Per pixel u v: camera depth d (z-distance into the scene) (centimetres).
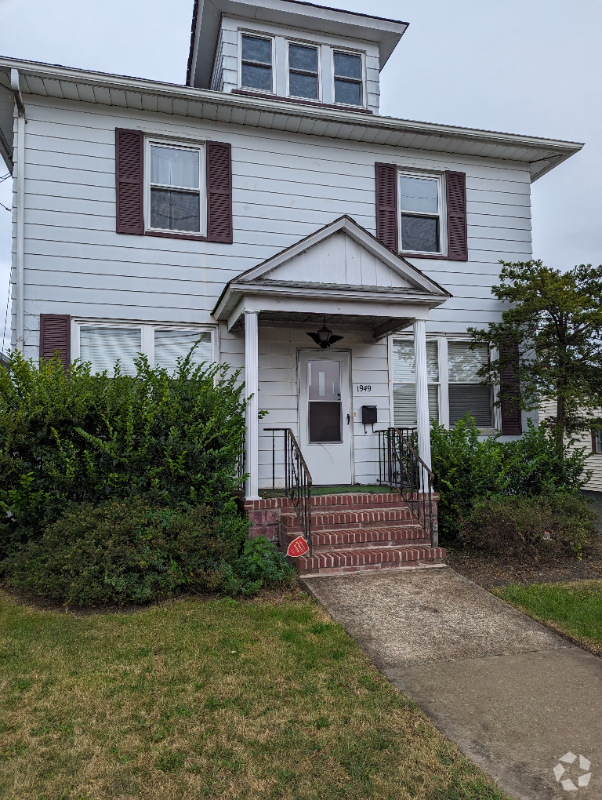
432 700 355
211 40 1020
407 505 747
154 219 838
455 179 973
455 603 536
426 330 941
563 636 460
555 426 854
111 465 625
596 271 852
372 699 352
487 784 271
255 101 834
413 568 651
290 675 382
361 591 568
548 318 854
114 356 802
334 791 265
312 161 905
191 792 263
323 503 719
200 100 817
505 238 994
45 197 779
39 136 782
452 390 959
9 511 614
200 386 711
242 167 872
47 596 535
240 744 301
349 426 890
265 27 968
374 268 735
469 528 714
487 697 359
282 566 596
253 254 865
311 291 694
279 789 266
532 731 320
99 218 800
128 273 809
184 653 410
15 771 276
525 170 1016
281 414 861
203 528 569
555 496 758
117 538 529
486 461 764
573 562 680
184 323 828
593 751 300
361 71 1018
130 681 368
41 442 620
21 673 379
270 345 864
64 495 608
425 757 292
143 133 829
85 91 782
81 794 261
